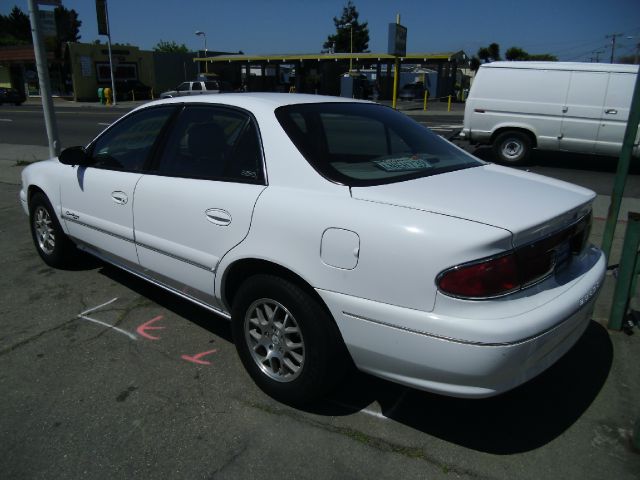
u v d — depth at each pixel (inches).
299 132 115.5
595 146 410.3
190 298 136.6
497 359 85.7
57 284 180.1
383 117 138.9
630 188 355.6
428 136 140.0
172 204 128.9
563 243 102.0
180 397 117.9
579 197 108.3
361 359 100.3
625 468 97.4
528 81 422.0
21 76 1744.6
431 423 109.8
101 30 1393.9
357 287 95.3
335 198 101.6
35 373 127.0
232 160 120.7
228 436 105.5
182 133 135.4
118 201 146.6
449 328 86.6
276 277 108.3
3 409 113.3
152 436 105.3
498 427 108.8
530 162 463.5
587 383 123.6
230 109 126.3
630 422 110.1
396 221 92.4
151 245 137.3
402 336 91.7
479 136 450.9
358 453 101.0
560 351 100.5
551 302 93.2
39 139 627.8
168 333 146.7
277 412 113.0
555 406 115.5
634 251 138.1
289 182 109.0
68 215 170.9
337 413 112.9
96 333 146.6
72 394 118.8
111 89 1571.1
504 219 90.4
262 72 1708.9
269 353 114.6
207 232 120.5
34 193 194.2
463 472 96.3
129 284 180.4
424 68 2009.1
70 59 1584.6
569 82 408.2
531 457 100.1
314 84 1631.4
